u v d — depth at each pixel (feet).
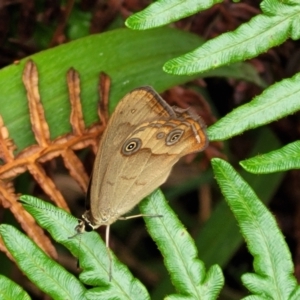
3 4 0.88
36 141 0.82
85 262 0.78
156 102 0.78
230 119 0.78
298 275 0.93
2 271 0.90
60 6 0.90
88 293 0.77
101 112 0.82
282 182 0.97
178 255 0.78
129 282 0.78
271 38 0.79
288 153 0.78
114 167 0.78
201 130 0.79
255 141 0.98
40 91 0.82
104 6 0.90
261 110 0.78
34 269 0.77
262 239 0.77
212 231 0.92
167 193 0.99
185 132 0.79
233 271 0.98
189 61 0.78
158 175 0.79
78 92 0.82
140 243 1.00
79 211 0.98
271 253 0.77
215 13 0.92
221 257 0.91
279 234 0.77
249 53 0.79
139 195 0.79
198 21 0.92
